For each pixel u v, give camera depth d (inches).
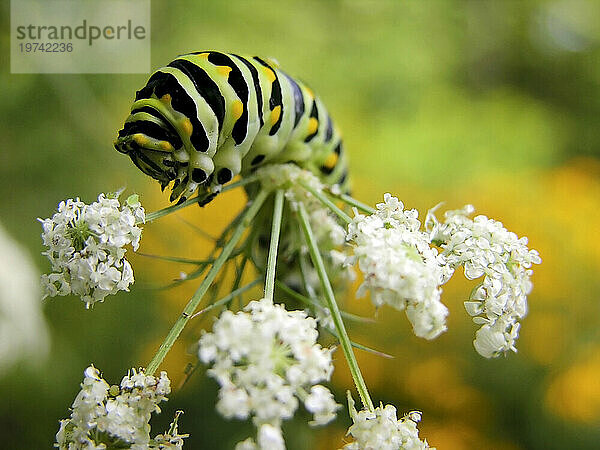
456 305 11.3
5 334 6.7
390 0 14.0
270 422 3.9
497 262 4.7
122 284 4.5
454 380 11.0
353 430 4.4
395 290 4.2
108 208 4.6
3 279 6.8
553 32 25.9
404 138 14.0
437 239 4.8
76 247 4.6
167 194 10.3
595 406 11.0
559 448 10.9
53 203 10.0
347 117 13.8
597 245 12.3
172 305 10.6
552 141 18.4
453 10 16.2
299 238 5.6
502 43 24.2
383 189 13.2
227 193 10.4
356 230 4.5
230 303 5.5
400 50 13.9
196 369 5.2
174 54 11.1
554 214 12.6
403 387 11.0
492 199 12.7
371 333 11.0
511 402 11.1
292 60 12.6
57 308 10.8
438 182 13.6
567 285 11.9
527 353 11.5
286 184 5.3
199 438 10.4
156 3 11.0
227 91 4.9
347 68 13.3
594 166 14.6
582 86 25.8
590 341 11.6
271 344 4.0
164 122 4.7
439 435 10.8
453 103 16.1
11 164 9.8
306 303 5.3
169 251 10.4
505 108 18.1
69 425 4.5
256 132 5.1
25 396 10.3
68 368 10.5
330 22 13.3
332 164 5.8
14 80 9.4
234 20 11.7
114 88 10.1
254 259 5.5
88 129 9.7
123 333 10.8
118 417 4.4
